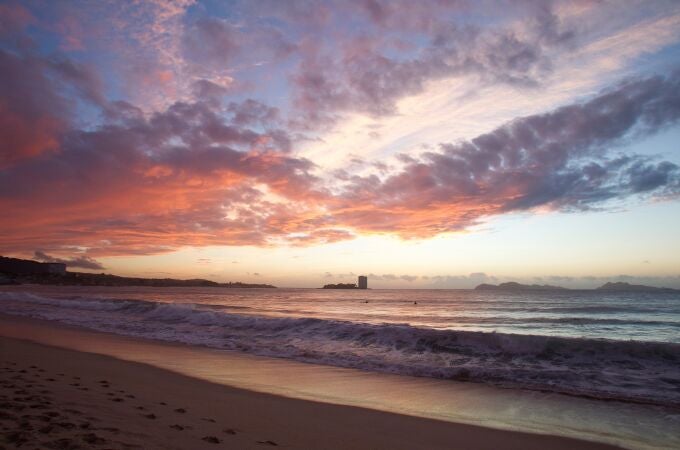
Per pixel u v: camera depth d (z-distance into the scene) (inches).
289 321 735.7
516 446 228.8
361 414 277.1
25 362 392.5
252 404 284.2
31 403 213.9
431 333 565.6
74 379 317.7
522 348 492.1
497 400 326.0
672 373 397.4
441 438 235.1
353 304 2464.3
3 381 276.8
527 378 392.8
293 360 482.0
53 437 158.4
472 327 1031.6
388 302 2760.8
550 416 287.6
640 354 445.7
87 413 205.6
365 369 437.1
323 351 530.0
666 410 302.4
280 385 360.2
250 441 192.2
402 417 275.6
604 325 1082.7
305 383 371.6
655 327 1025.5
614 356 448.8
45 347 523.2
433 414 286.4
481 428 258.5
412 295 4611.2
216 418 233.3
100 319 904.3
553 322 1167.6
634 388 358.9
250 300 2893.7
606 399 330.3
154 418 213.0
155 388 313.4
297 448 192.9
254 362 465.4
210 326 772.6
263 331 697.0
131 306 1122.0
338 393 338.6
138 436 175.0
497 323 1142.3
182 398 284.5
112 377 346.6
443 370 423.2
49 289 4389.8
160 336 666.2
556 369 420.2
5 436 154.1
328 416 266.1
